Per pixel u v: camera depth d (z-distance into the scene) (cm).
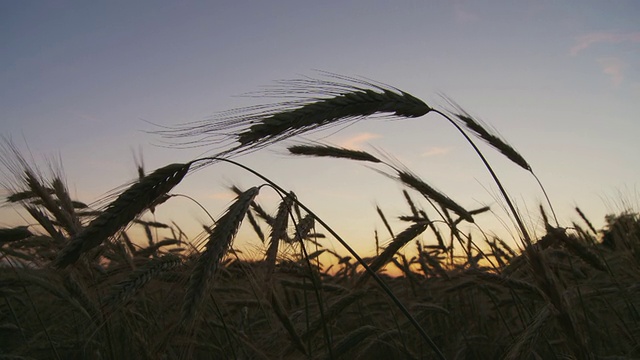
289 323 36
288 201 38
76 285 37
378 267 44
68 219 38
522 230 31
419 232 45
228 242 27
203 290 27
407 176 48
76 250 24
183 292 33
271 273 37
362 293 42
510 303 53
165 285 37
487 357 50
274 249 37
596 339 43
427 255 60
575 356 29
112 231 25
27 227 40
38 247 41
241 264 37
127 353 39
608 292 47
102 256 40
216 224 28
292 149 45
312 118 27
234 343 43
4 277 40
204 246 28
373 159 48
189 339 34
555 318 30
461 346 50
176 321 32
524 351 29
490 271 44
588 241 60
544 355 41
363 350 45
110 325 39
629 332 44
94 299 38
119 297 31
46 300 48
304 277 42
